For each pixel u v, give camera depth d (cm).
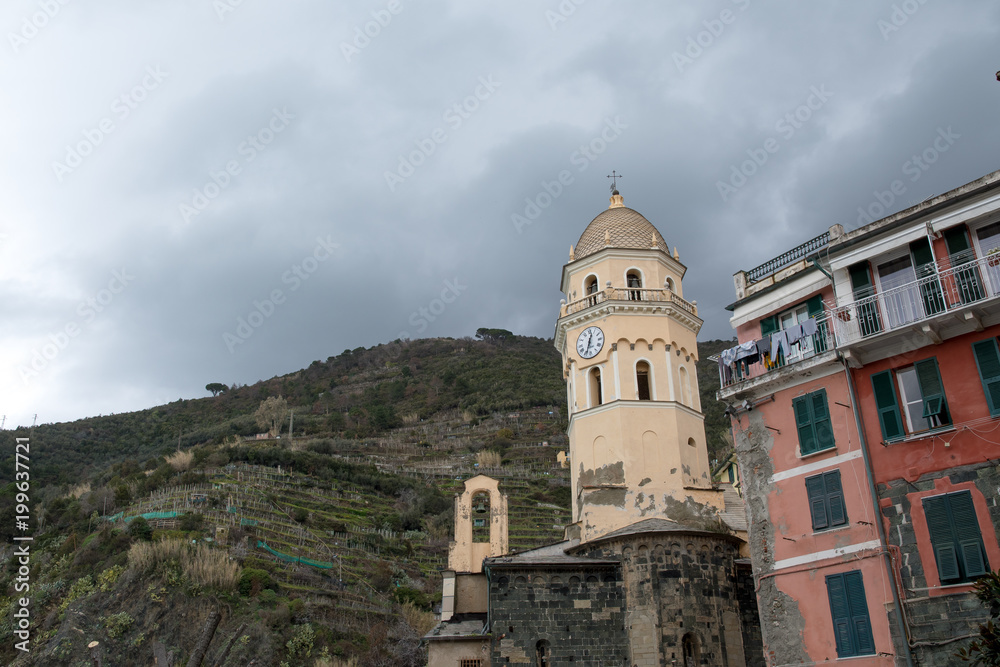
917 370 2941
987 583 2308
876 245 3144
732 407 3556
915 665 2644
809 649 2981
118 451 15962
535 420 16312
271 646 6406
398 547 9731
